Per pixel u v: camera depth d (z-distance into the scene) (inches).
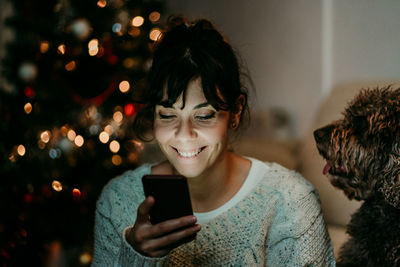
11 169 79.4
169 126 38.9
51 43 84.3
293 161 79.7
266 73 114.9
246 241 41.6
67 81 86.0
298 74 104.3
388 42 78.6
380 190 48.8
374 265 49.6
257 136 105.8
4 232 75.3
